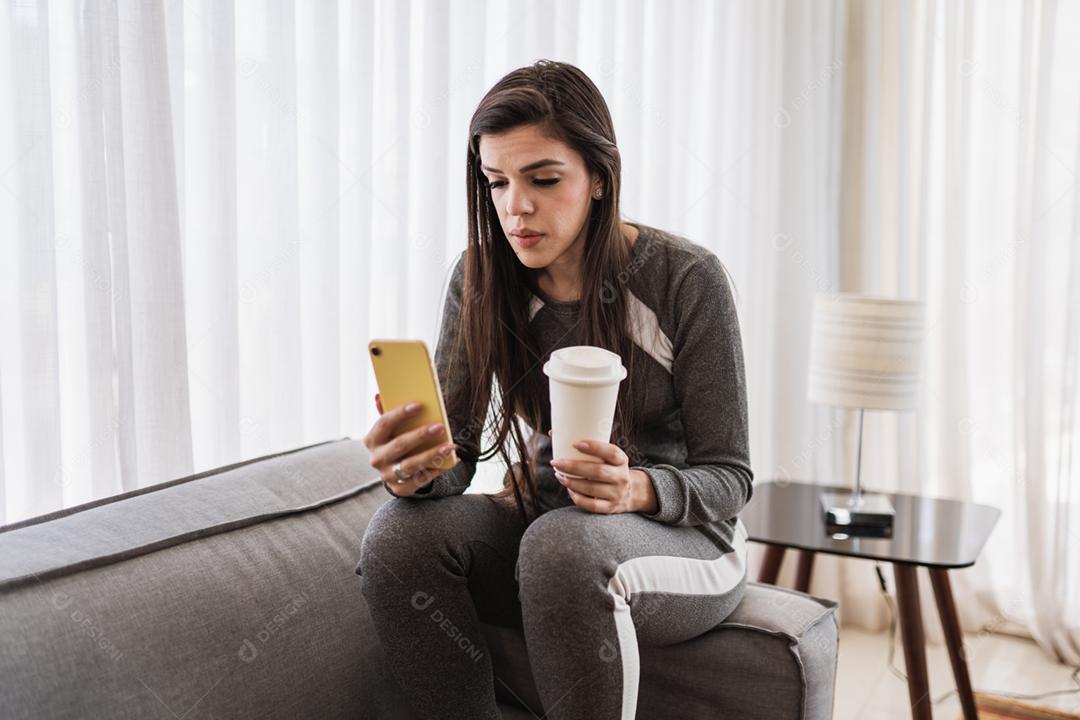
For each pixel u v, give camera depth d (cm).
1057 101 238
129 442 133
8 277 124
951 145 246
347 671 118
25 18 121
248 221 151
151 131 133
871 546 182
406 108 168
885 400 189
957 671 196
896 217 255
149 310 135
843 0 254
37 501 126
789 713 120
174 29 137
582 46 210
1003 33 244
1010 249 249
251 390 153
